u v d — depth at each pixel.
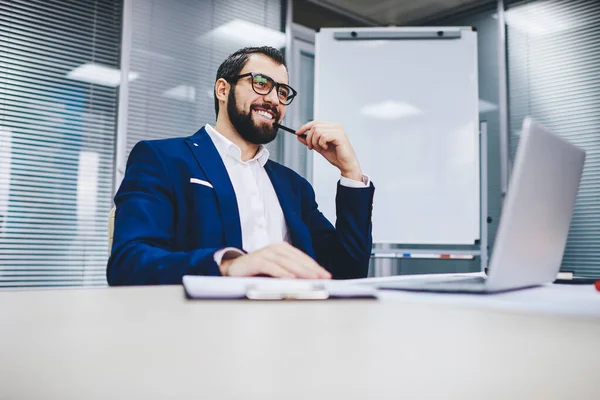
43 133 2.56
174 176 1.09
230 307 0.39
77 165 2.63
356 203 1.24
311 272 0.61
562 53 3.15
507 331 0.28
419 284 0.59
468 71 2.99
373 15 3.67
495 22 3.41
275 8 3.40
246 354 0.20
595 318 0.36
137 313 0.34
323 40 3.08
